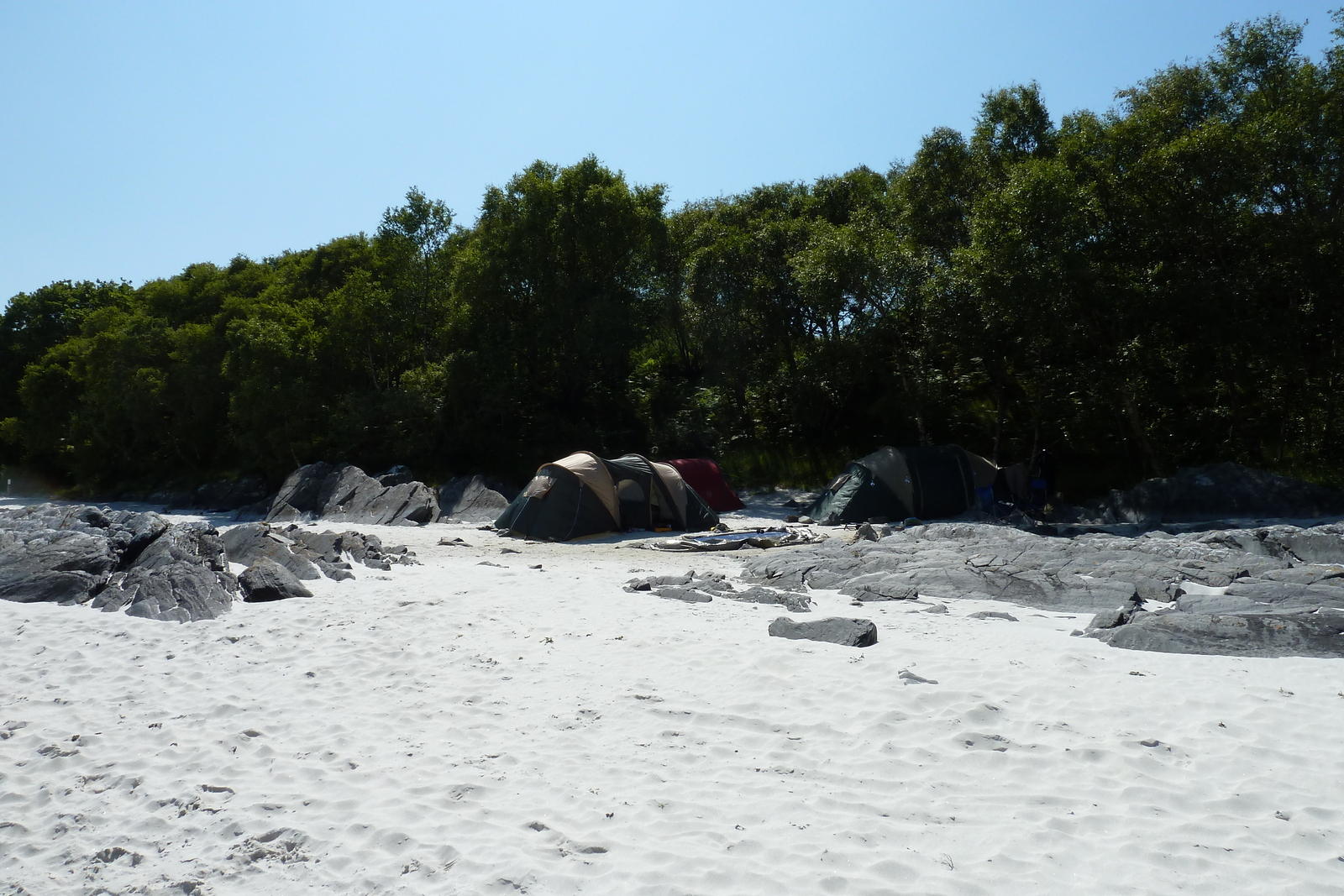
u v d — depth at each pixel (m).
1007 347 26.05
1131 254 24.27
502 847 4.55
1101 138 25.08
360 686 7.40
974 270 23.50
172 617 9.89
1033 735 5.89
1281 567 11.74
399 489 25.23
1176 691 6.62
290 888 4.32
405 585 11.91
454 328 31.98
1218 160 22.20
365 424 29.88
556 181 32.91
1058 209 22.48
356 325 31.42
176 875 4.50
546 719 6.50
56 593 11.21
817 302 27.95
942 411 29.75
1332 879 4.06
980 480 22.03
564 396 33.59
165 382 37.03
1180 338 24.42
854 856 4.36
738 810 4.93
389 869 4.41
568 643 8.56
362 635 9.02
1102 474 25.58
